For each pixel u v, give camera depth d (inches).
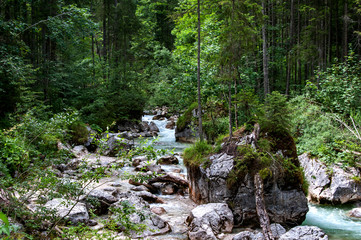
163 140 798.5
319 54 755.4
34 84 681.0
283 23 997.8
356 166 378.9
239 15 338.3
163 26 1512.1
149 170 454.3
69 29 610.5
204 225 259.8
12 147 284.8
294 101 536.1
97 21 1290.6
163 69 1131.3
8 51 487.5
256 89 745.6
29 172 220.4
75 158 489.7
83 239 190.1
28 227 201.0
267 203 285.6
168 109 1189.1
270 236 238.7
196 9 427.2
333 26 994.7
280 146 307.6
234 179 295.0
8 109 472.7
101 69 973.2
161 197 378.9
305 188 308.5
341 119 476.1
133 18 1197.1
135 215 268.4
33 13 721.0
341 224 300.4
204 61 571.8
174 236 258.8
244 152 304.7
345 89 503.5
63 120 261.4
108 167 206.2
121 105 912.9
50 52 781.9
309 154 429.7
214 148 346.3
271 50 842.8
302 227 244.1
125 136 633.6
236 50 332.5
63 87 746.2
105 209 298.8
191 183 363.6
